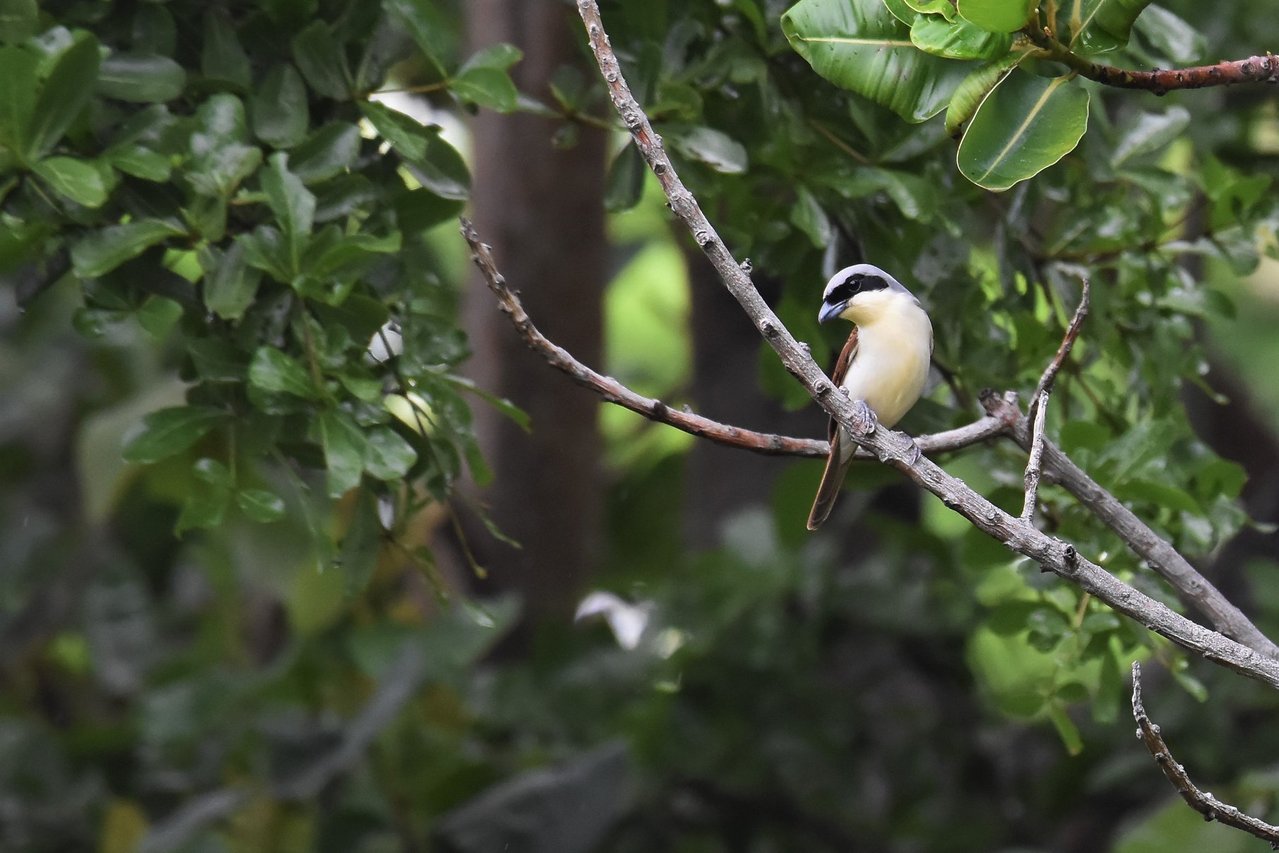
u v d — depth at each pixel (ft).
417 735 44.14
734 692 47.24
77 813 46.03
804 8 21.39
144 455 23.76
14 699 52.54
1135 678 19.85
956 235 27.86
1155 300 29.81
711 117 28.89
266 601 55.16
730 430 24.88
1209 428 55.26
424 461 25.45
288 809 43.16
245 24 25.25
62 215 23.36
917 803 47.52
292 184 22.95
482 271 22.53
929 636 48.03
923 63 21.24
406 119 25.30
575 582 53.11
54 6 24.58
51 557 53.36
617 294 79.05
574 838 41.55
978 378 29.63
